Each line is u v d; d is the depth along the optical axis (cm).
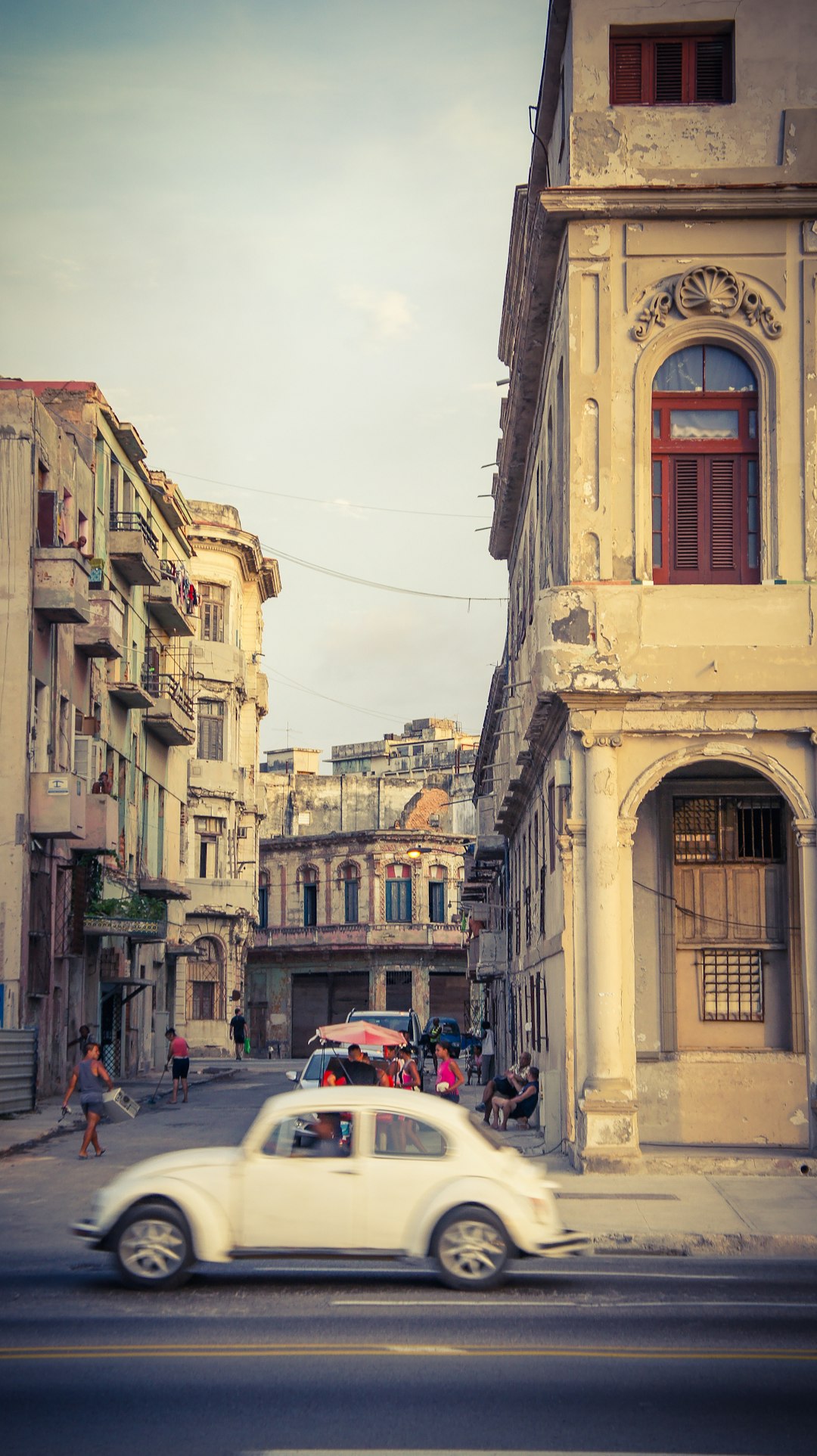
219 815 6419
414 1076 2841
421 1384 885
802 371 2073
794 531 2058
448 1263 1208
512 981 3844
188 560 5897
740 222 2086
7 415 3231
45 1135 2619
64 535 3525
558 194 2058
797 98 2084
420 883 7719
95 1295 1184
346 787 8681
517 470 3139
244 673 6694
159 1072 4794
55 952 3434
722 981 2303
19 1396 856
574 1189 1828
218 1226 1204
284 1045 7788
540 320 2369
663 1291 1220
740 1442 770
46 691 3341
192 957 6328
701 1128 2239
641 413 2075
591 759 2038
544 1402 848
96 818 3538
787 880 2312
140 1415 816
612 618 2036
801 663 2028
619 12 2102
